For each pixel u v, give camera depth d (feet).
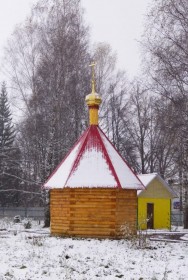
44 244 51.06
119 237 59.06
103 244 53.11
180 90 69.92
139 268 39.17
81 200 60.44
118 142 151.94
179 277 35.88
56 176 63.93
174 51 68.90
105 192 60.03
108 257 44.06
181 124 68.59
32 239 56.90
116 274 35.99
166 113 69.82
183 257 46.55
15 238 58.54
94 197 60.13
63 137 91.20
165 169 147.23
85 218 59.98
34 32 96.63
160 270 38.68
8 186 155.02
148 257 45.42
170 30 69.67
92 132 65.77
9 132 166.61
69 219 60.49
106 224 59.36
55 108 90.84
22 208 147.84
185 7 69.15
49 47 94.07
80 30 98.27
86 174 60.59
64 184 60.29
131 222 61.26
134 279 34.40
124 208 60.70
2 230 77.15
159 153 150.41
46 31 95.50
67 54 93.09
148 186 101.81
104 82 118.83
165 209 104.06
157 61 69.77
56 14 95.81
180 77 68.90
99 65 116.98
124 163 63.57
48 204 90.22
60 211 62.08
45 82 92.58
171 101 69.87
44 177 91.20
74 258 42.32
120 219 59.88
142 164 153.69
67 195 61.26
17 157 135.23
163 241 62.59
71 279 33.17
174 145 75.82
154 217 102.37
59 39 93.61
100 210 59.72
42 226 91.66
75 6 97.35
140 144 154.71
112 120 152.15
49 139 90.22
